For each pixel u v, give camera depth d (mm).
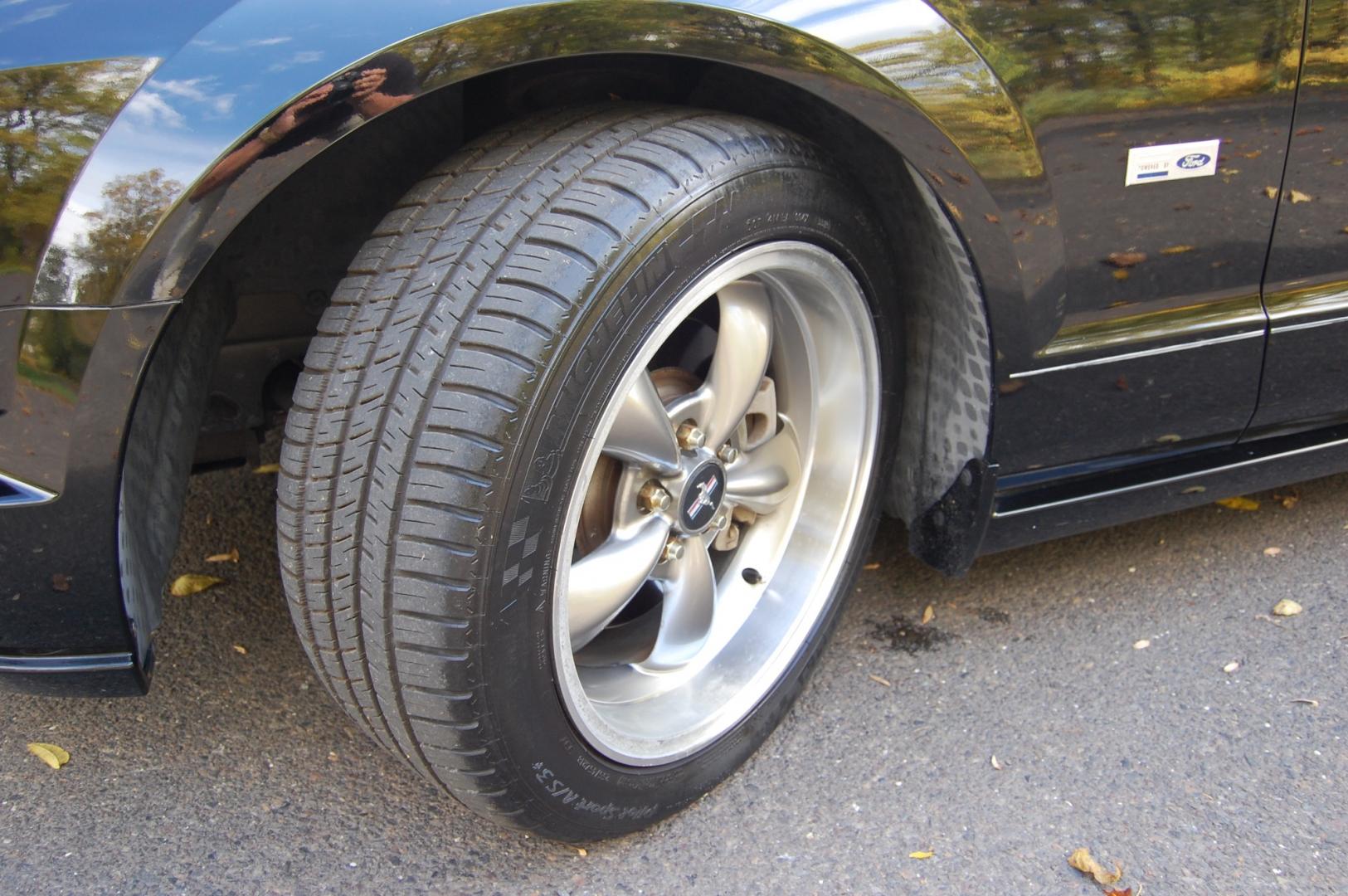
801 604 2170
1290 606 2607
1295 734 2225
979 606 2613
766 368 2047
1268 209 2082
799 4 1561
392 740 1668
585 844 1928
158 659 2314
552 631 1611
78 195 1312
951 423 2160
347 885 1822
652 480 1865
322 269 1882
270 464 2982
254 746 2109
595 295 1477
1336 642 2508
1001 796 2055
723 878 1870
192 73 1323
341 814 1966
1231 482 2463
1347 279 2291
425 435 1456
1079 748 2176
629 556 1840
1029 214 1835
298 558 1588
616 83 1803
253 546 2691
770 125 1767
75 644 1558
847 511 2176
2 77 1309
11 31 1331
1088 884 1866
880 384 2105
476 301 1472
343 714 2195
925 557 2334
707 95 1882
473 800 1683
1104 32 1777
